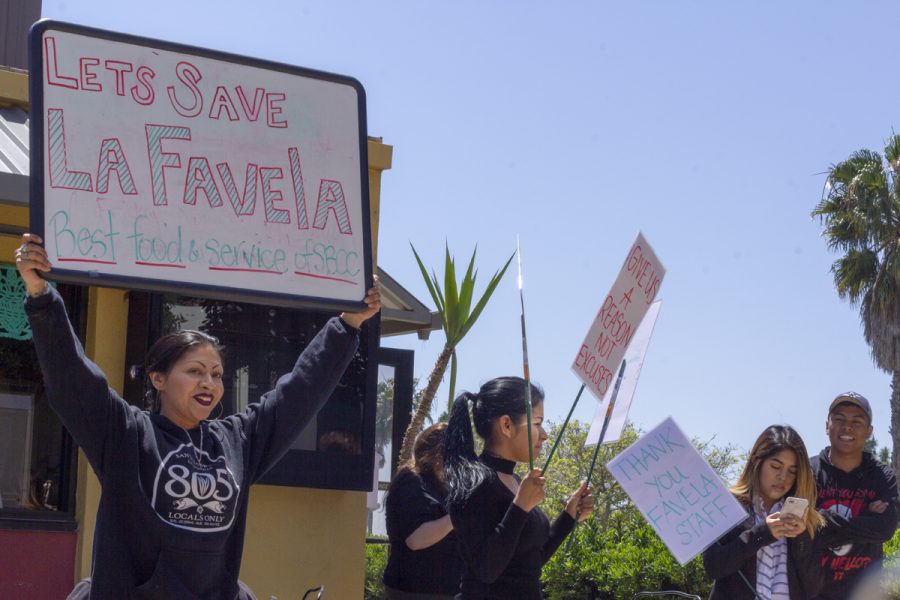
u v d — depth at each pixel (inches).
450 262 336.2
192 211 138.9
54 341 126.3
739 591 193.9
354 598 252.5
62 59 134.7
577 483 708.0
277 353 242.7
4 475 219.1
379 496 296.2
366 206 149.8
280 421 143.0
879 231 976.9
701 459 188.7
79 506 224.5
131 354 228.5
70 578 221.8
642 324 193.9
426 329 305.7
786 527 183.8
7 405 221.3
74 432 128.8
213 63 144.2
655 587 346.9
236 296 139.3
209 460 133.6
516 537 154.6
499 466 168.9
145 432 131.6
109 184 134.2
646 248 179.6
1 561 214.5
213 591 132.0
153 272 134.8
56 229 129.8
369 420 250.8
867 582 208.1
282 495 246.2
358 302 147.0
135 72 139.0
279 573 243.4
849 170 1008.2
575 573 364.2
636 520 391.2
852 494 214.1
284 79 148.1
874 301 985.5
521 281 153.9
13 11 332.8
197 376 136.9
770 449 199.0
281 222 144.3
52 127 132.4
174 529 127.6
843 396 218.8
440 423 215.5
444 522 199.5
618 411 190.5
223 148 142.6
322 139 149.0
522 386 170.9
